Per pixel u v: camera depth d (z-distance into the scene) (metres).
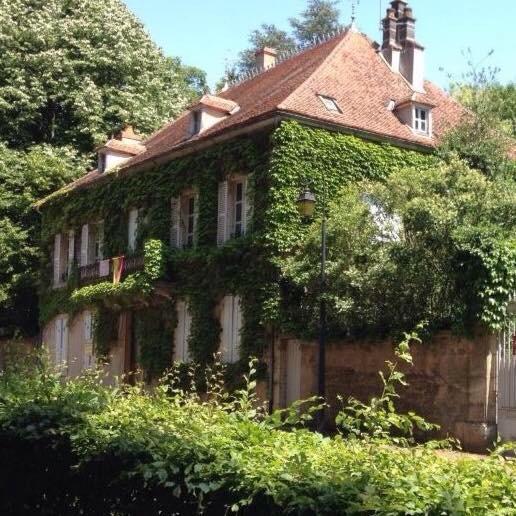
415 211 17.23
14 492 6.29
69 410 6.14
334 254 19.20
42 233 35.22
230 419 5.72
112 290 26.72
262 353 21.52
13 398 6.83
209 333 23.66
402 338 17.16
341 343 19.25
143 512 4.98
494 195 17.69
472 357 15.91
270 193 21.66
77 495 5.71
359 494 3.81
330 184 22.27
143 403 6.65
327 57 26.16
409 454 4.58
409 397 17.25
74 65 37.62
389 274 17.45
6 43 37.31
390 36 28.50
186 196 26.33
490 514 3.61
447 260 16.52
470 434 15.67
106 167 31.12
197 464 4.61
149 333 26.55
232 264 22.89
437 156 23.92
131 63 38.84
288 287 21.05
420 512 3.64
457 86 27.58
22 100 36.34
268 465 4.46
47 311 33.66
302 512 3.93
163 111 39.94
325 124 22.39
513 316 15.42
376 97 25.38
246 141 23.09
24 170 35.94
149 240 25.52
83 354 30.69
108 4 40.09
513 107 29.80
